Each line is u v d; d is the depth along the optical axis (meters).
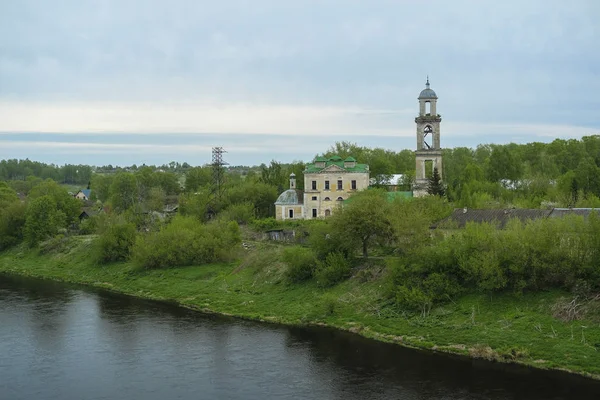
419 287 76.06
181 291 97.94
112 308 90.25
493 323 67.69
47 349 70.12
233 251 112.75
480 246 74.88
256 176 199.00
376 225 86.12
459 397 54.03
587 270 67.62
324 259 90.62
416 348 66.94
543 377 57.22
